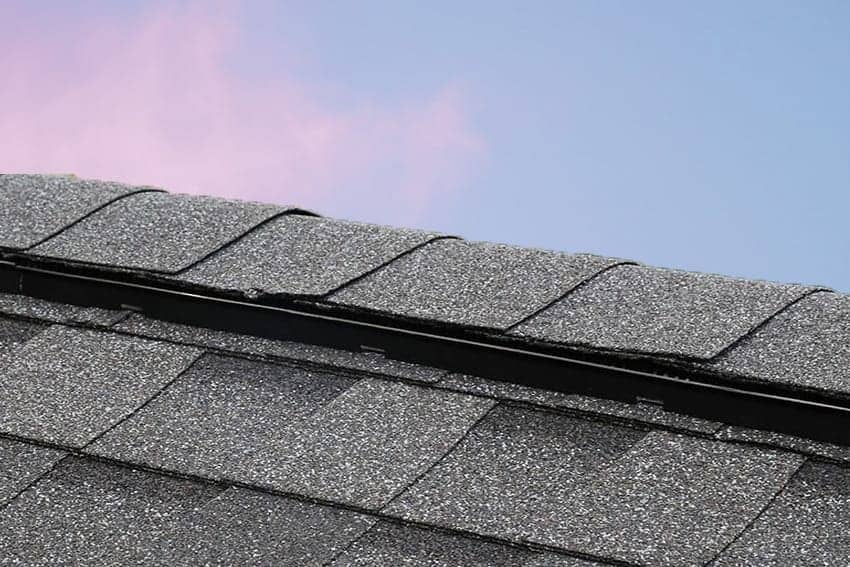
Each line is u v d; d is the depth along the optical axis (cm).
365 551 550
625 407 610
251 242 718
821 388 574
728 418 595
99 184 787
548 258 691
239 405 638
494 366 637
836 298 642
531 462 588
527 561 538
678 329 621
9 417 638
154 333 689
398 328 654
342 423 616
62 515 586
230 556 552
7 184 788
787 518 543
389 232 722
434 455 593
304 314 670
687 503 552
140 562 555
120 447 614
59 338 691
